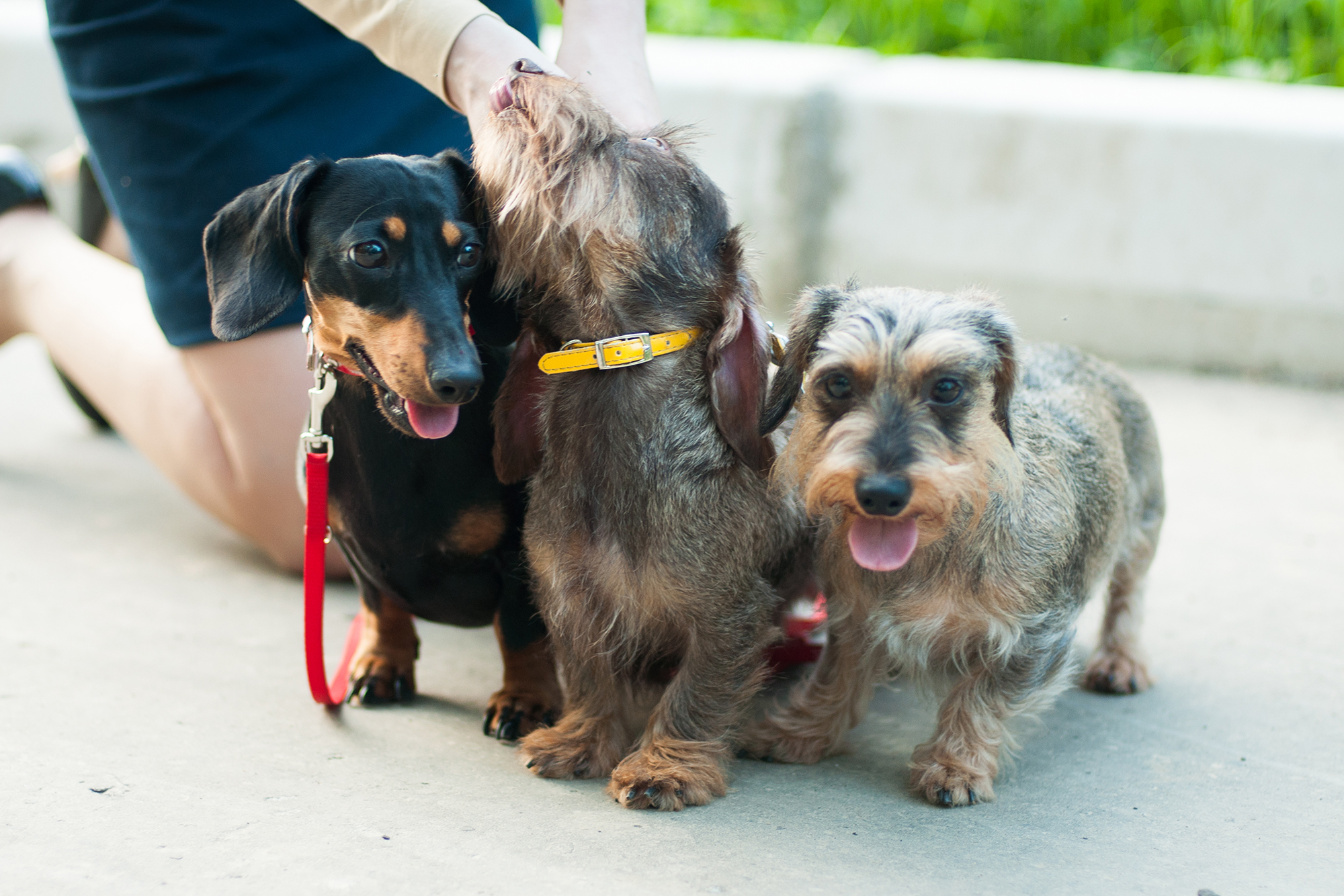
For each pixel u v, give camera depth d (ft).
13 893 6.73
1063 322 21.44
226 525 13.04
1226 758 9.11
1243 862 7.55
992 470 8.14
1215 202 20.12
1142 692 10.38
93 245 16.39
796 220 22.84
